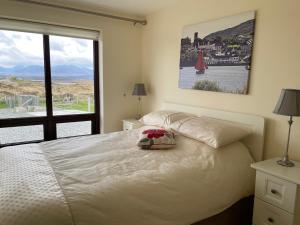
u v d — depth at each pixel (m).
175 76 3.20
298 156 1.92
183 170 1.68
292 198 1.55
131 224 1.32
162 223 1.43
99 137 2.52
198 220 1.61
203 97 2.78
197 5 2.77
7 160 1.77
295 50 1.90
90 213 1.22
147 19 3.68
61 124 3.51
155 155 1.99
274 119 2.07
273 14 2.03
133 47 3.82
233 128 2.12
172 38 3.20
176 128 2.41
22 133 3.22
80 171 1.62
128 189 1.40
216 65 2.55
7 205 1.16
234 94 2.41
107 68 3.62
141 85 3.62
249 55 2.22
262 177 1.73
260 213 1.78
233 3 2.36
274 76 2.06
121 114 3.86
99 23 3.43
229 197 1.78
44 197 1.23
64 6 3.09
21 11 2.85
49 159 1.85
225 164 1.89
